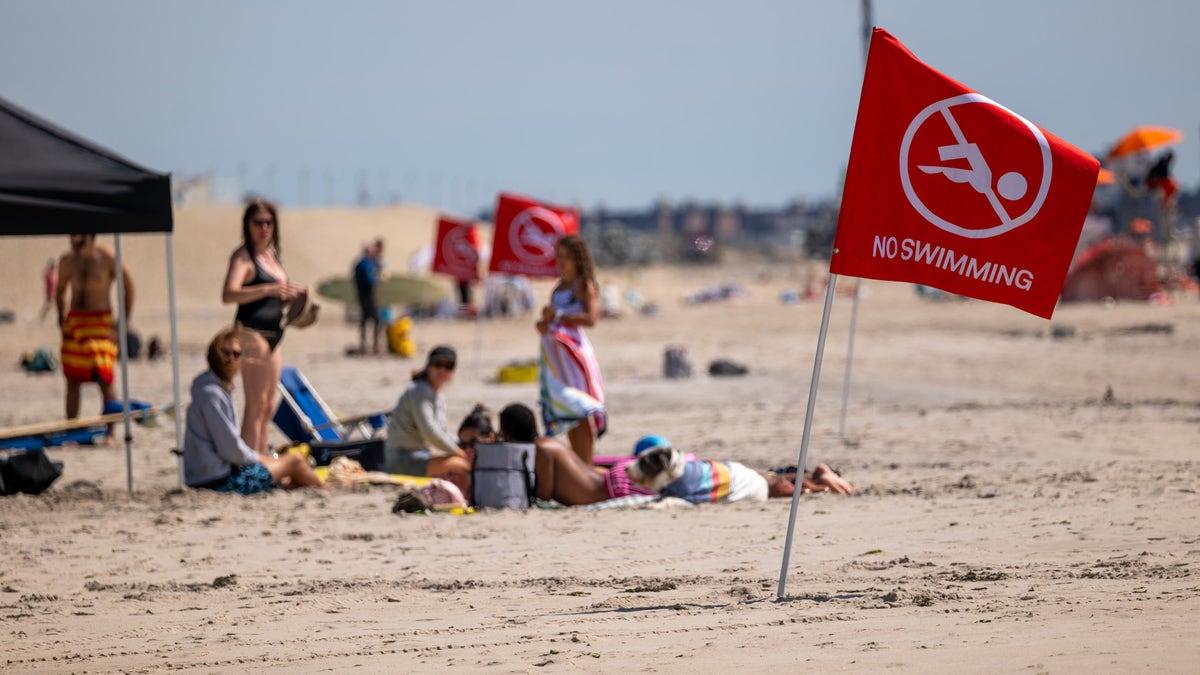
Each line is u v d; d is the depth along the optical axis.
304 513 32.28
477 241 90.19
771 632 17.09
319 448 40.53
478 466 33.28
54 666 17.36
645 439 34.44
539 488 33.00
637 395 64.69
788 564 21.94
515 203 67.25
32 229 32.69
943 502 30.77
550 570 24.11
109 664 17.31
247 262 36.94
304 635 18.92
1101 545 23.69
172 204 34.28
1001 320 130.38
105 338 47.78
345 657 16.98
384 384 72.44
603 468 35.62
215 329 133.88
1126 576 20.28
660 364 84.75
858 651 15.29
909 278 20.33
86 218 33.25
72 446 48.12
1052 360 86.75
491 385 70.56
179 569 25.52
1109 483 32.72
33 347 110.31
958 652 14.77
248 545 28.08
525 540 27.72
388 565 25.34
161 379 76.56
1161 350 93.00
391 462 38.72
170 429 53.47
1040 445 42.97
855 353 93.81
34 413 60.16
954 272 20.20
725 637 16.91
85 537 29.31
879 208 20.41
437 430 38.09
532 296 157.50
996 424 49.59
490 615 20.00
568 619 19.20
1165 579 19.78
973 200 20.08
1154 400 58.84
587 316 35.59
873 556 23.94
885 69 20.38
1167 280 173.88
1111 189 190.25
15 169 32.38
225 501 34.22
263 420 38.00
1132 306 153.75
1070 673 13.12
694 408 59.56
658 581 22.27
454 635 18.31
